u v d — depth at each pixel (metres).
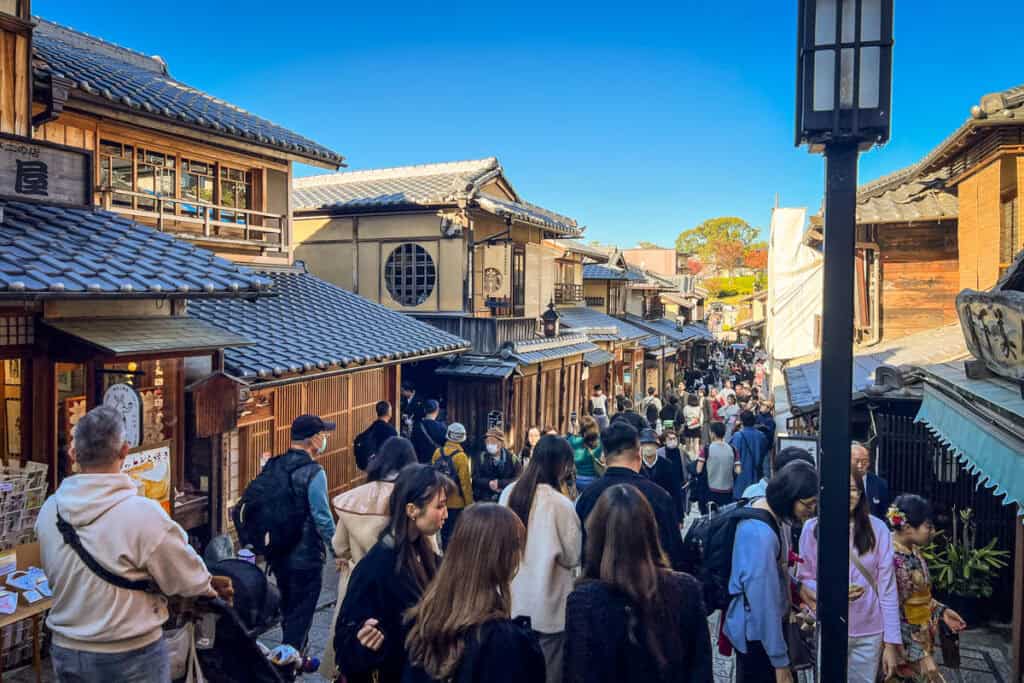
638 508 2.65
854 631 3.82
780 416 14.30
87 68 9.80
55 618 2.89
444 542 7.49
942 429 5.93
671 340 30.84
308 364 8.76
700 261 92.94
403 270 16.19
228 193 11.70
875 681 3.83
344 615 2.95
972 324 5.67
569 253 25.12
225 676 3.46
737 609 3.56
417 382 15.39
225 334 6.75
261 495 5.04
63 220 6.33
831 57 2.77
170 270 6.12
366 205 15.96
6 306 5.30
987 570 6.38
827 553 2.75
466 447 14.62
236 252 11.63
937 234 13.53
